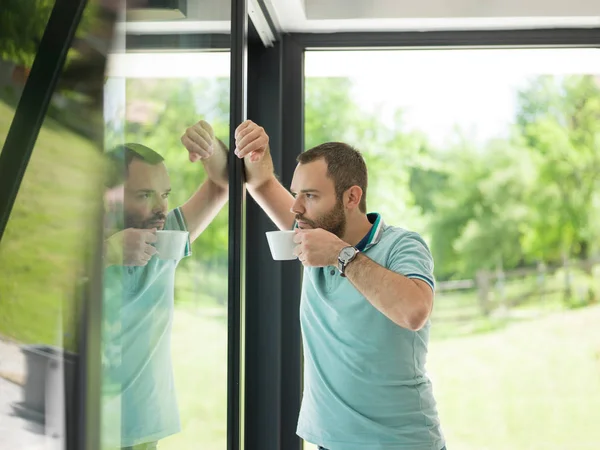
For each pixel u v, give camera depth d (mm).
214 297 1646
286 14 2566
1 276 622
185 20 1354
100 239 860
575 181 4574
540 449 3949
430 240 4723
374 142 5094
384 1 2609
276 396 2682
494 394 4039
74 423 784
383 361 1907
